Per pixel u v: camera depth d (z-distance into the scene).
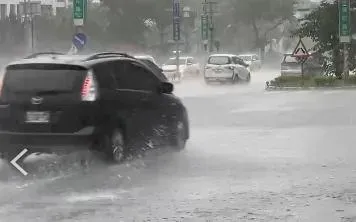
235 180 18.47
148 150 22.30
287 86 62.66
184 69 85.62
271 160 21.80
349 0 62.72
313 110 39.44
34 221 14.09
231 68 73.00
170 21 168.38
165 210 14.99
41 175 19.41
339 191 16.77
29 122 19.42
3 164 21.09
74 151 19.45
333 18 67.56
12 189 17.47
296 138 27.22
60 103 19.27
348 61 67.62
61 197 16.45
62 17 163.38
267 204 15.43
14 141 19.53
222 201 15.84
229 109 41.31
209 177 18.95
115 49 162.88
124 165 20.58
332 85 61.59
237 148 24.66
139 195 16.64
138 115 21.34
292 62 74.56
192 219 14.12
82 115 19.22
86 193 16.91
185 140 24.78
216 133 29.39
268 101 47.25
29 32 148.75
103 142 19.55
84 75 19.58
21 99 19.53
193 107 42.94
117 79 20.83
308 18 70.44
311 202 15.58
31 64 19.83
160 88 23.20
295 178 18.61
